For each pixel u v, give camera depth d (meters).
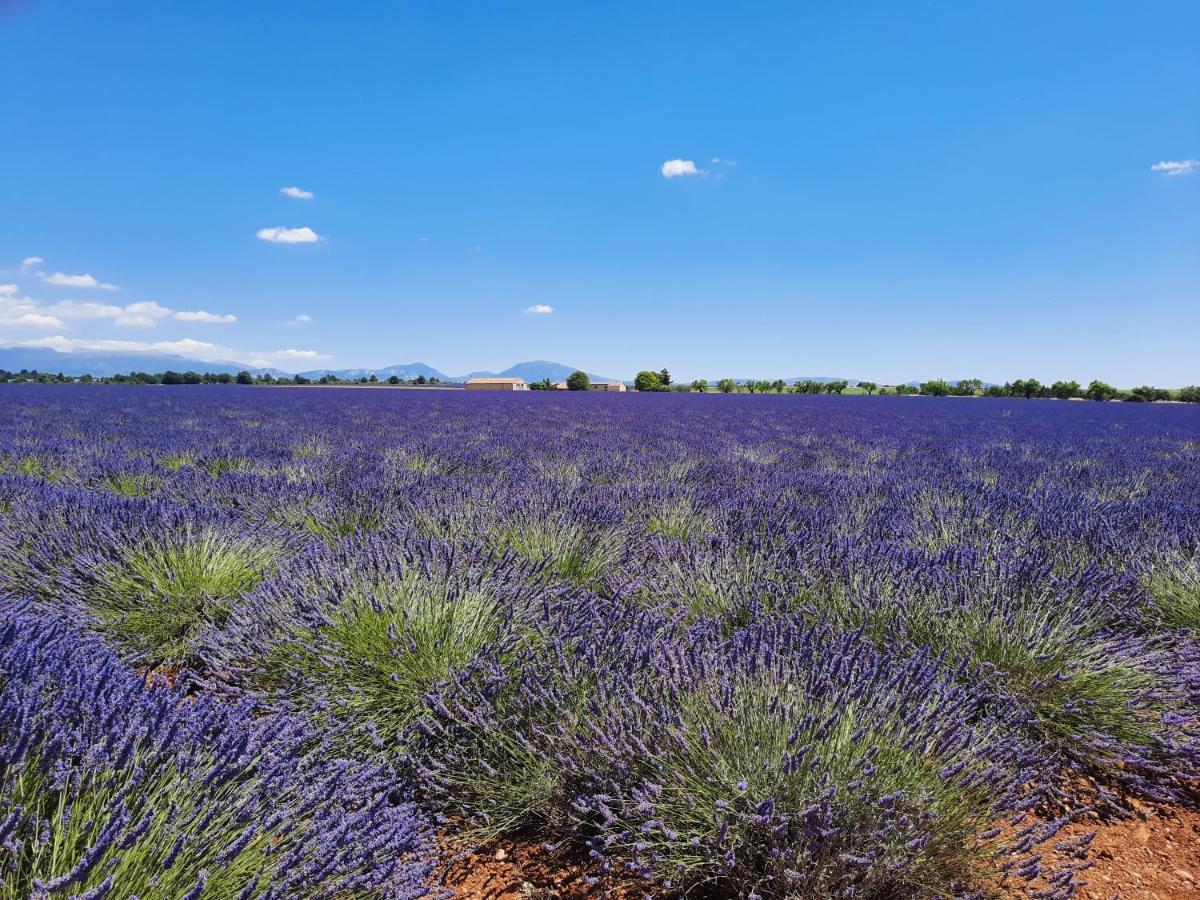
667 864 1.56
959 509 4.83
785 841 1.53
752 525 4.21
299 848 1.34
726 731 1.71
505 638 2.39
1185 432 14.44
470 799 1.90
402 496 4.83
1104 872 1.63
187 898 1.08
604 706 1.92
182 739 1.47
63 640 1.99
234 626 2.62
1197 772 2.01
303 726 1.86
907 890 1.46
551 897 1.58
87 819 1.18
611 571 3.60
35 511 3.72
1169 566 3.25
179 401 19.62
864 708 1.83
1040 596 2.68
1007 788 1.73
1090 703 2.16
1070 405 28.44
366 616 2.44
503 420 14.35
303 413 15.33
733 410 20.23
